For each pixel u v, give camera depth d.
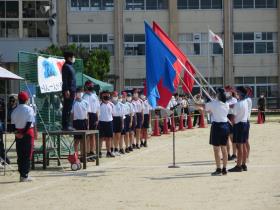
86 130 19.42
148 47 18.39
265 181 14.91
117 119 22.47
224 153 16.19
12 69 60.44
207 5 62.88
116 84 62.19
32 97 18.52
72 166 18.20
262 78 63.41
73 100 18.62
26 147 15.88
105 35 62.41
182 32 62.69
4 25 60.38
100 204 12.17
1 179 16.58
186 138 30.75
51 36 60.62
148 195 13.16
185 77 20.41
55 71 19.95
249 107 16.92
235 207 11.53
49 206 12.11
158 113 32.88
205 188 13.98
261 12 63.03
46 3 60.53
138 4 62.62
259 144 25.94
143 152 23.66
